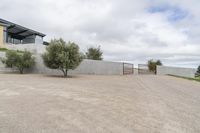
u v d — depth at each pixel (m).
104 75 27.09
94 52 40.75
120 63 32.78
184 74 42.12
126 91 11.27
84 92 10.09
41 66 23.70
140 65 38.56
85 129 4.70
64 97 8.46
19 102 7.18
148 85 15.36
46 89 10.49
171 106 7.62
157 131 4.75
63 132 4.46
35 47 27.48
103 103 7.61
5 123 4.92
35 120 5.21
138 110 6.75
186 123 5.45
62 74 24.38
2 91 9.41
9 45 29.41
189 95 10.86
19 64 21.61
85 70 27.25
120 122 5.34
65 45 20.62
